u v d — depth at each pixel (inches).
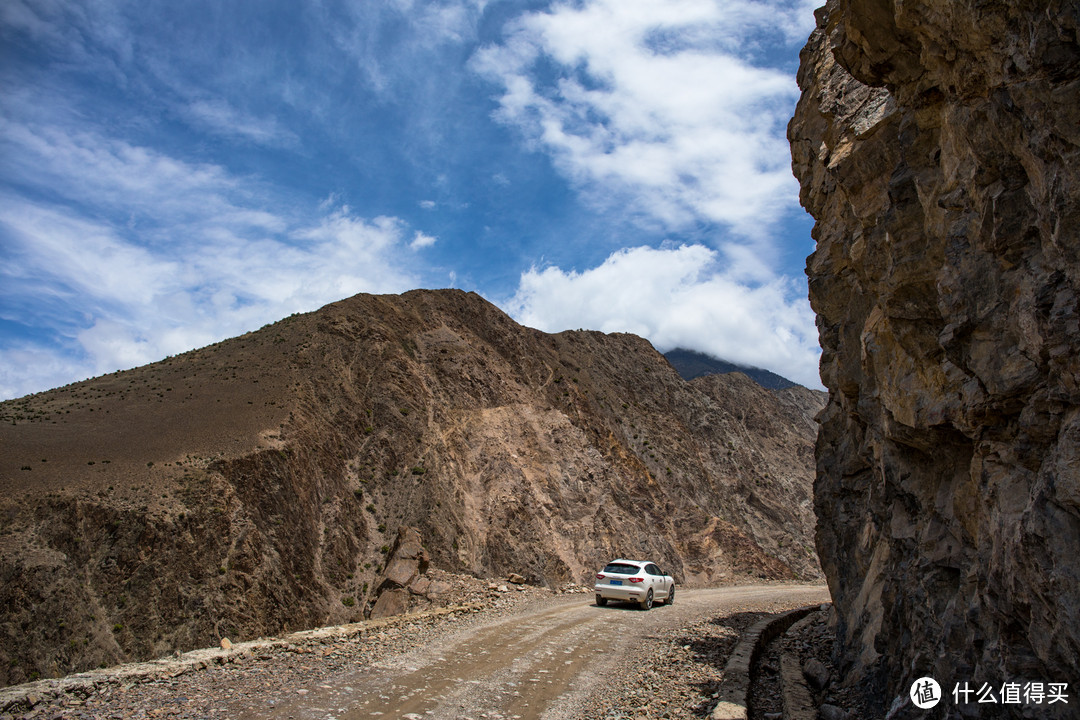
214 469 1644.9
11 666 1167.0
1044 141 184.1
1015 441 215.0
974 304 230.1
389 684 332.2
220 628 1360.7
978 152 218.8
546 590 836.0
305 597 1573.6
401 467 2113.7
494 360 2778.1
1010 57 193.8
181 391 2118.6
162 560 1398.9
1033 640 186.4
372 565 1791.3
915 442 311.9
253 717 270.2
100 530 1405.0
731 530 2142.0
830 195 494.3
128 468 1592.0
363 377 2405.3
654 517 2215.8
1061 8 171.9
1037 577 179.9
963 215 243.1
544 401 2613.2
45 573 1290.6
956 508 274.5
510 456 2241.6
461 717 287.4
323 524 1798.7
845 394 470.6
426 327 2832.2
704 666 412.8
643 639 513.3
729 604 829.8
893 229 296.2
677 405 3277.6
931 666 270.4
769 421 3831.2
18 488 1440.7
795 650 507.2
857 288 446.0
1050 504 176.9
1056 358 182.5
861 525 477.4
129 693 295.4
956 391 261.7
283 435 1893.5
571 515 2071.9
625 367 3351.4
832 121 418.0
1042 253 199.9
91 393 2155.5
